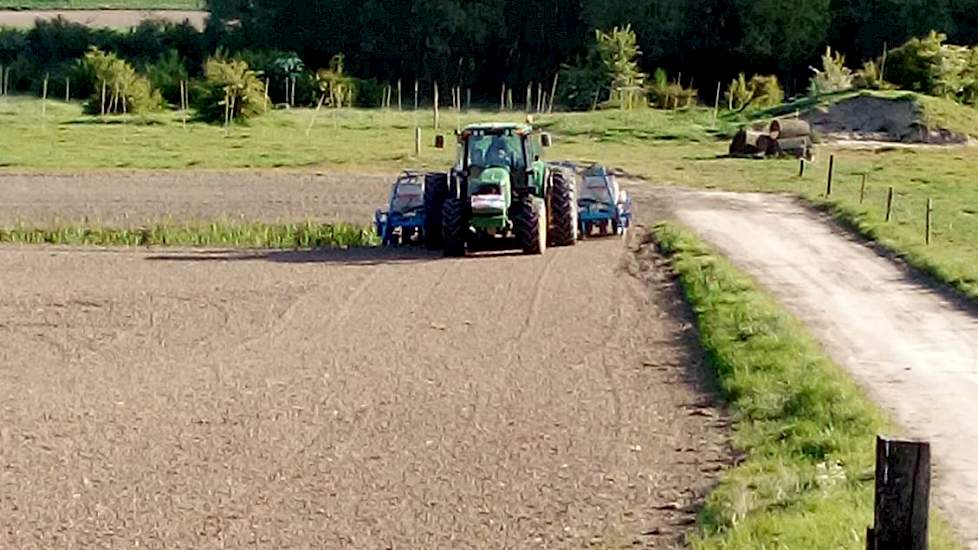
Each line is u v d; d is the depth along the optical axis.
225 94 70.69
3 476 16.14
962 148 62.19
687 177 51.12
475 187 34.41
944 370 20.33
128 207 44.06
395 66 98.81
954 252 32.97
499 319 25.59
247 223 40.56
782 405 18.09
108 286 29.64
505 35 98.25
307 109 83.00
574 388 20.16
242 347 23.41
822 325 24.12
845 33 93.81
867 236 35.84
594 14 94.81
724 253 33.47
